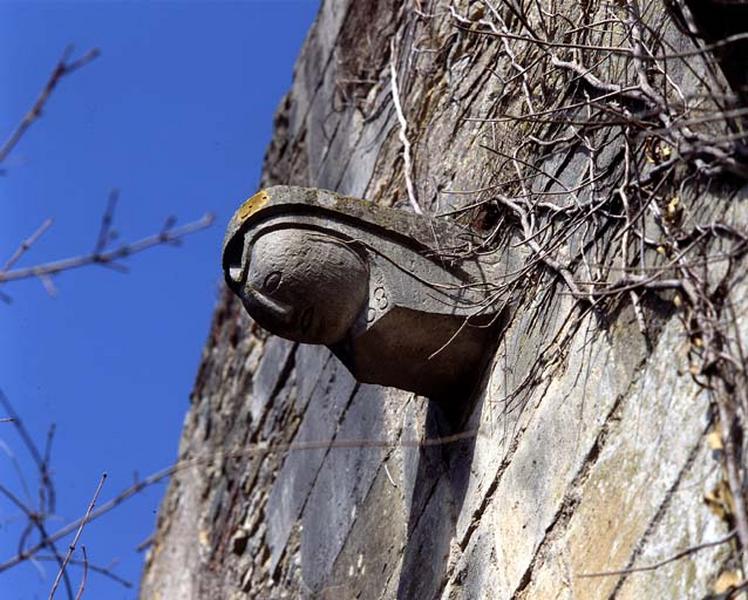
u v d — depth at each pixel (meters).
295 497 8.07
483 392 5.55
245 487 9.16
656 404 4.39
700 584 3.88
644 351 4.55
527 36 5.62
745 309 4.11
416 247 5.66
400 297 5.52
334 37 9.13
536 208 5.53
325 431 7.75
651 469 4.29
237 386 9.80
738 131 4.32
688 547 3.99
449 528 5.58
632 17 5.20
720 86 4.49
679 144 4.52
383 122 7.89
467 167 6.43
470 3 7.01
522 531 4.95
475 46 6.80
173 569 10.49
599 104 5.24
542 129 5.71
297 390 8.51
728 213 4.33
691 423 4.17
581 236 5.16
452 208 6.38
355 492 7.02
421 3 7.67
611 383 4.67
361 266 5.61
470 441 5.57
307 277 5.53
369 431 7.02
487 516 5.28
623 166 5.01
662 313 4.52
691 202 4.53
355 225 5.66
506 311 5.55
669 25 4.96
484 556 5.21
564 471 4.79
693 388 4.23
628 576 4.21
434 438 5.94
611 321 4.79
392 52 7.91
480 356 5.62
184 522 10.59
